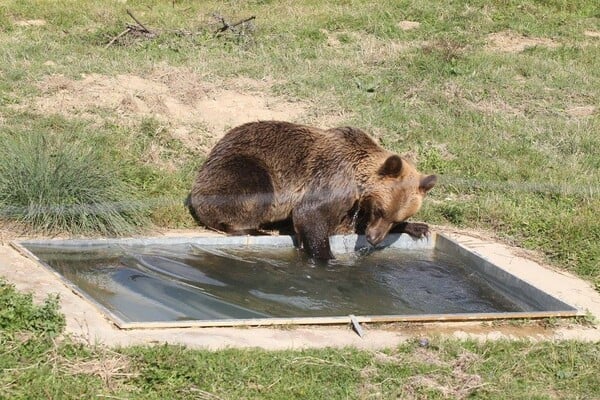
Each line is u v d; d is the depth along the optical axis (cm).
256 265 1013
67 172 1041
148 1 2020
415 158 1346
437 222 1185
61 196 1027
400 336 818
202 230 1095
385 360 757
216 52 1644
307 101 1475
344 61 1659
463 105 1530
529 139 1441
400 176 1046
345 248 1091
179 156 1266
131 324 768
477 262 1046
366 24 1892
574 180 1309
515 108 1551
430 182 1055
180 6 2003
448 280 1020
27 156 1054
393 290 974
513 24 1961
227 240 1047
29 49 1546
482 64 1677
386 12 1967
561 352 805
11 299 757
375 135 1400
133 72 1491
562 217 1180
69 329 754
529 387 744
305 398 690
